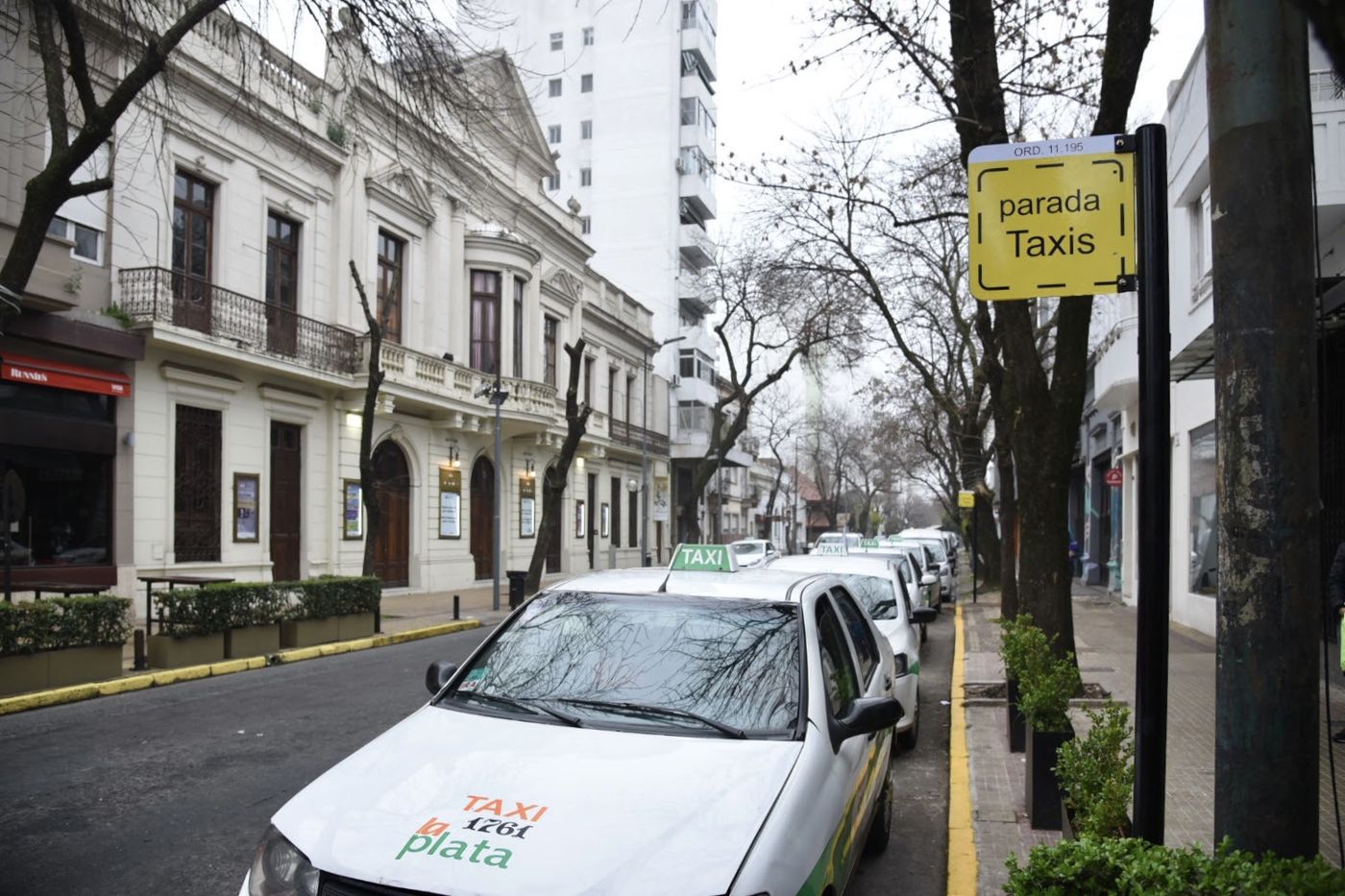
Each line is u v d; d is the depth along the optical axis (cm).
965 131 923
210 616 1223
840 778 361
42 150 1484
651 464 4516
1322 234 919
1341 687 930
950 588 2445
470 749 337
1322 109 820
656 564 4525
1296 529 258
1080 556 3462
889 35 960
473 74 1161
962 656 1362
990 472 4581
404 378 2358
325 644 1438
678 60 5206
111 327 1622
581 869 262
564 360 3328
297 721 894
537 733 353
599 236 5103
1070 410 884
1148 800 313
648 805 296
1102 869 264
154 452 1734
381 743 354
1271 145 262
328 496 2205
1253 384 261
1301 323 260
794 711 373
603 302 3841
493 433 2836
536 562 2191
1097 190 353
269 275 2042
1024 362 900
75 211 1591
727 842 281
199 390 1833
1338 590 698
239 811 608
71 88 1510
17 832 569
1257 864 248
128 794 647
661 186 5050
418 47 1012
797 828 303
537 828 281
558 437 3206
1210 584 1505
